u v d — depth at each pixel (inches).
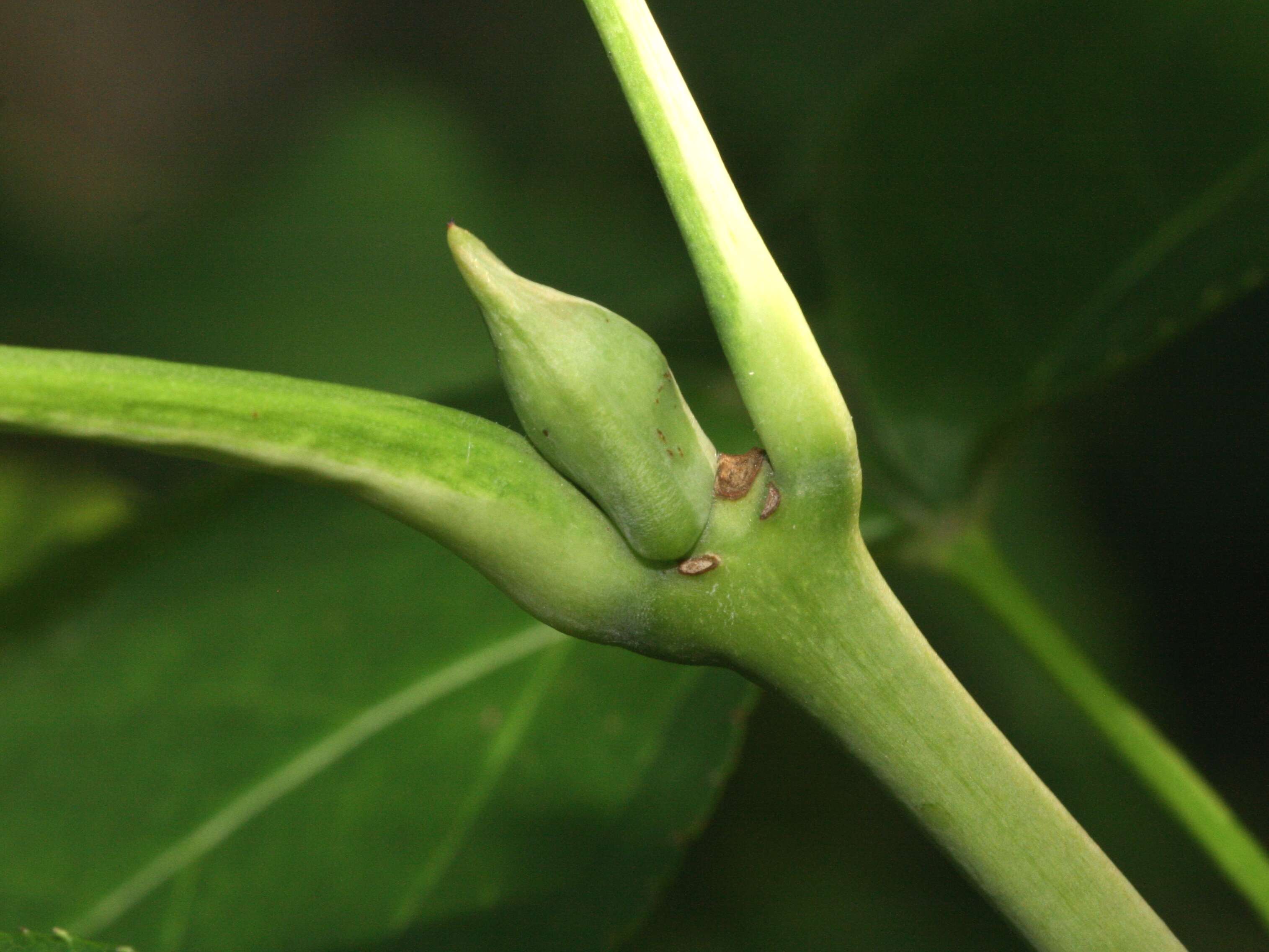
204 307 7.7
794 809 7.7
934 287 5.2
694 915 7.5
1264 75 4.9
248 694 5.1
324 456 3.5
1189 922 7.7
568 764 4.8
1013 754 3.6
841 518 3.5
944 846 3.6
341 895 4.7
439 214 8.0
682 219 3.4
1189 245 4.9
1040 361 5.1
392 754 4.8
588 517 3.5
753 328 3.5
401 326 7.5
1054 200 5.1
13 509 7.3
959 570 5.1
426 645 5.1
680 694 4.8
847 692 3.6
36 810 4.8
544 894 4.6
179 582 5.4
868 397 5.3
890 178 5.4
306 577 5.3
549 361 3.4
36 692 5.2
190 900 4.7
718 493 3.5
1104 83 5.1
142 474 7.6
